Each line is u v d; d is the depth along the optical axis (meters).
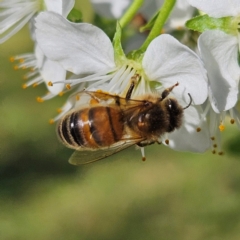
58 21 0.15
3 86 0.32
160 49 0.15
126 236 0.27
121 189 0.28
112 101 0.15
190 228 0.26
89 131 0.15
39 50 0.16
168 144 0.16
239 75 0.15
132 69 0.15
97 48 0.15
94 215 0.28
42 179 0.29
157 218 0.27
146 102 0.15
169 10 0.15
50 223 0.28
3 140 0.31
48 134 0.30
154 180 0.28
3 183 0.29
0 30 0.17
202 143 0.16
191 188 0.26
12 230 0.28
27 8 0.17
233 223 0.25
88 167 0.29
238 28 0.15
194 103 0.15
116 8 0.17
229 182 0.26
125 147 0.15
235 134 0.17
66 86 0.16
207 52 0.15
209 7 0.15
